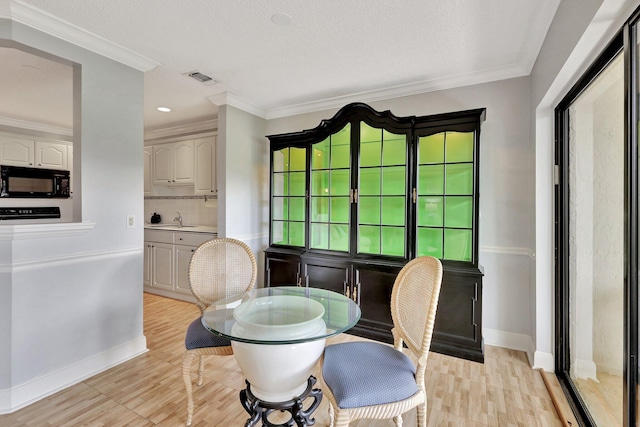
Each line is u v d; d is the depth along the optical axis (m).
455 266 2.58
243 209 3.57
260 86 3.06
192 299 3.90
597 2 1.21
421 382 1.42
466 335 2.49
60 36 2.01
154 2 1.79
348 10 1.86
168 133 4.70
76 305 2.12
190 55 2.44
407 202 2.73
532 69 2.45
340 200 3.10
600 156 1.71
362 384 1.33
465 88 2.81
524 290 2.60
